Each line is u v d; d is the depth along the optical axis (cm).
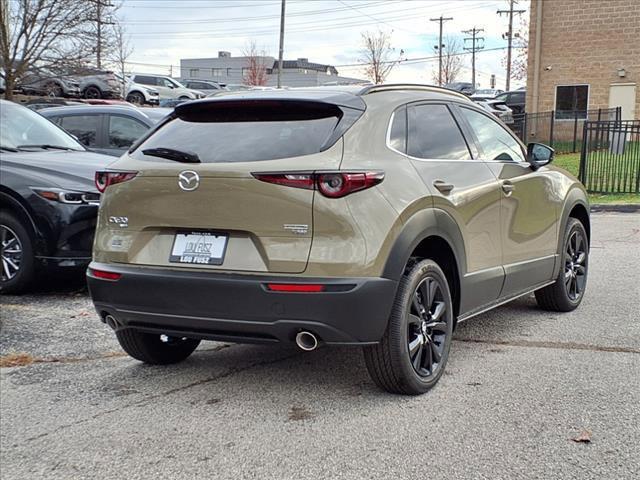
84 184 692
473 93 4394
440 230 438
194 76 10831
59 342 560
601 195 1582
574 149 2506
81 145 834
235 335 404
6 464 357
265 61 7588
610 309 643
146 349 486
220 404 430
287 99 420
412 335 429
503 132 578
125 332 476
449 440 370
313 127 411
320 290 377
